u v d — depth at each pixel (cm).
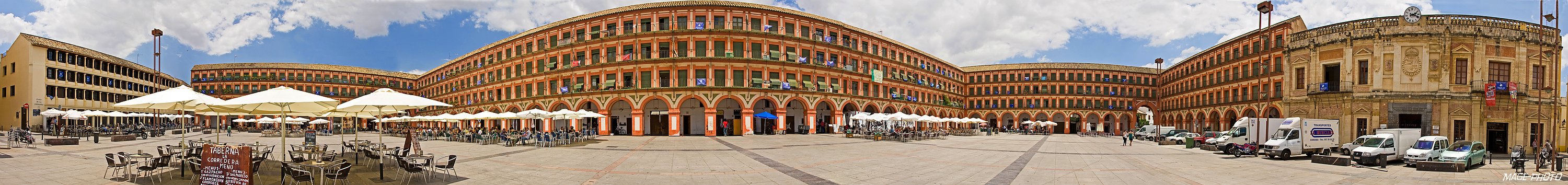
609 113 5591
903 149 3309
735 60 5353
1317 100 3447
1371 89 3256
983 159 2584
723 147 3431
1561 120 3462
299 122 5956
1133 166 2322
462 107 8362
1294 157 2958
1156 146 3978
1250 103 6900
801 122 6134
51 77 6788
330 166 1580
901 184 1747
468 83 8356
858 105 6481
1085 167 2275
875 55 7050
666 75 5466
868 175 1947
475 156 2630
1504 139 3297
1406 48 3238
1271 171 2159
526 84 6644
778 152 3025
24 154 2520
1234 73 7400
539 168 2072
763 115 5491
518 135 3778
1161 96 9925
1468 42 3212
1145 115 9881
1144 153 3209
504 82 7088
